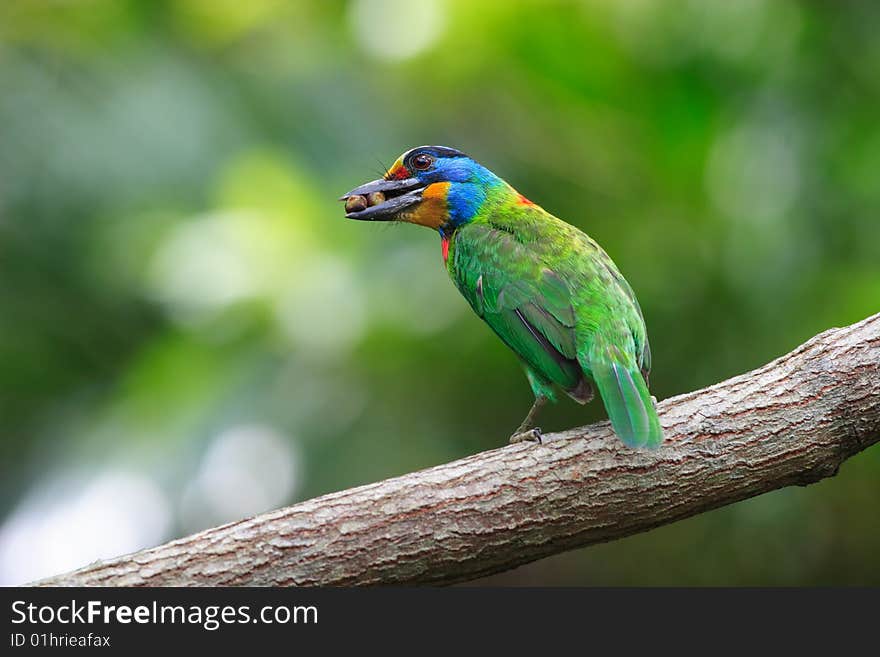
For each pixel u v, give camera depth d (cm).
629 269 1195
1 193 1415
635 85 1218
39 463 1341
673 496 740
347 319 1180
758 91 1212
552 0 1225
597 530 739
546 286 830
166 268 1240
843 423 749
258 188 1245
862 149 1168
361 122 1446
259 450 1191
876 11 1197
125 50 1485
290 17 1474
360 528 704
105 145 1431
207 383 1199
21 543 1226
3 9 1452
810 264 1152
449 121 1352
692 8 1222
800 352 775
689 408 753
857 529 1219
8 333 1407
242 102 1476
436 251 1214
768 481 751
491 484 725
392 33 1298
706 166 1174
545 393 836
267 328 1196
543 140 1262
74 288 1429
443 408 1230
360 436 1208
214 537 694
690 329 1187
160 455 1188
